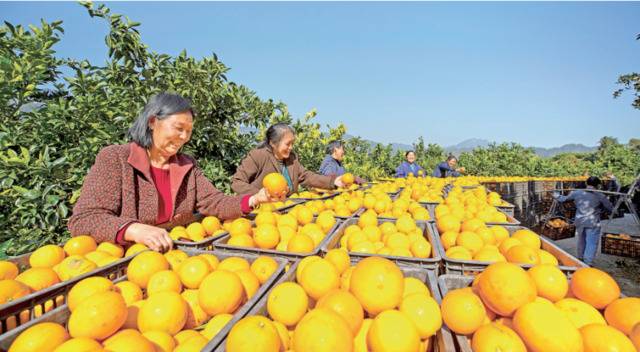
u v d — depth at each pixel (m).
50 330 1.13
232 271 1.60
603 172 20.50
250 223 2.57
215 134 4.96
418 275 1.70
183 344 1.23
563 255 2.01
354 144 13.42
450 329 1.26
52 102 3.54
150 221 2.34
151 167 2.41
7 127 3.25
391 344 1.16
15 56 3.46
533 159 19.42
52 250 1.75
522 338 1.18
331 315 1.16
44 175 3.13
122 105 3.89
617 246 7.40
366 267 1.41
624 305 1.29
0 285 1.31
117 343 1.09
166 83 4.36
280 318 1.35
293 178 4.39
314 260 1.61
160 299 1.33
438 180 7.34
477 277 1.50
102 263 1.74
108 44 4.06
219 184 4.96
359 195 4.43
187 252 1.94
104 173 2.13
